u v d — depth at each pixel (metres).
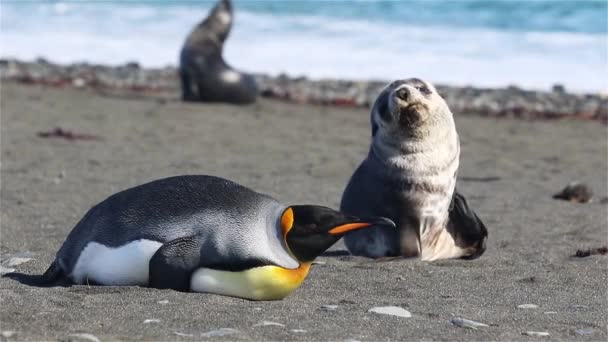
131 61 85.12
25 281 18.19
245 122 51.06
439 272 21.38
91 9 120.81
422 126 22.34
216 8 58.47
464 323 16.16
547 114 58.22
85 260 17.23
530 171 39.84
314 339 14.75
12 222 25.33
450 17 113.50
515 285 20.14
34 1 128.62
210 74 58.00
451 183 23.11
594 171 40.22
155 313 15.64
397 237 22.84
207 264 16.44
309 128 49.94
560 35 98.31
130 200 17.14
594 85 74.31
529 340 15.35
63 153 38.88
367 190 23.34
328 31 101.94
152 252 16.66
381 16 116.06
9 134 42.84
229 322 15.38
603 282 20.55
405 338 15.10
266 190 32.84
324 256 23.22
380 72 78.69
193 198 16.84
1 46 90.56
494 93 66.69
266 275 16.31
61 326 14.84
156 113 52.53
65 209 27.70
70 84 65.62
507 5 120.19
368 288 19.34
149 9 121.56
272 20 110.94
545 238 26.16
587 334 15.88
